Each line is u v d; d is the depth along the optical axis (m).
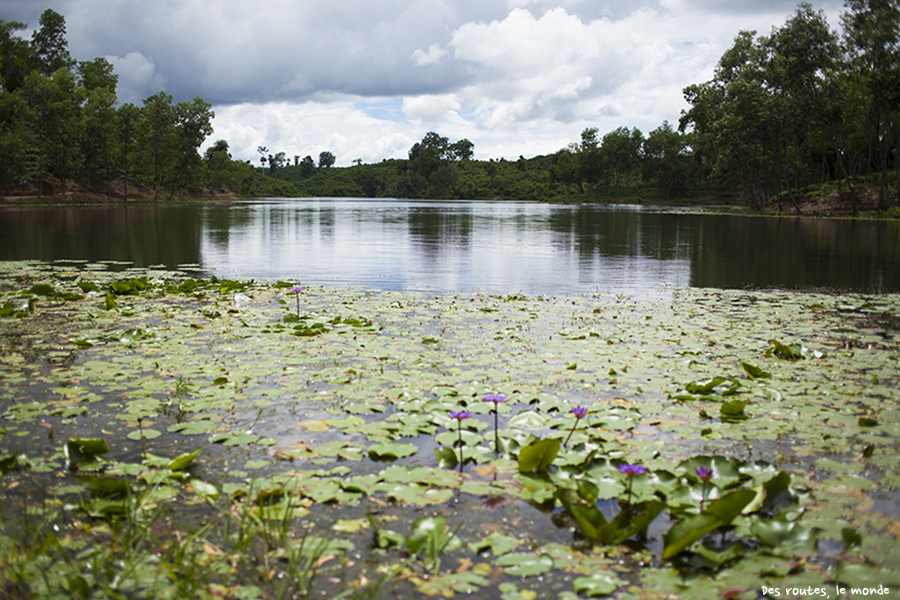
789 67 39.22
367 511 2.62
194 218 30.77
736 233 23.11
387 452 3.18
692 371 4.87
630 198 95.88
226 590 2.06
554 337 6.01
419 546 2.31
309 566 2.17
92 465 3.03
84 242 16.80
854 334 6.27
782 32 38.88
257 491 2.76
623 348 5.59
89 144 49.19
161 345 5.52
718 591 2.09
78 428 3.52
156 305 7.49
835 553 2.32
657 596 2.06
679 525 2.36
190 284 8.80
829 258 14.25
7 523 2.46
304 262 12.66
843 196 41.94
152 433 3.44
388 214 41.38
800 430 3.61
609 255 14.75
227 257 13.49
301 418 3.72
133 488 2.79
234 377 4.53
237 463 3.07
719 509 2.42
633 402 4.10
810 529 2.43
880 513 2.60
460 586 2.09
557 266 12.38
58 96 47.41
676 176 91.06
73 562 2.21
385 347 5.51
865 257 14.48
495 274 11.05
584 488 2.67
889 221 33.00
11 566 2.14
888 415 3.86
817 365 5.07
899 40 32.38
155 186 64.31
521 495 2.78
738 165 50.19
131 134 53.22
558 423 3.65
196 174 72.00
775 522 2.47
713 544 2.38
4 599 1.98
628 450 3.29
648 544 2.42
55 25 58.47
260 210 45.47
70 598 2.00
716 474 2.94
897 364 5.10
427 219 34.47
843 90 37.97
